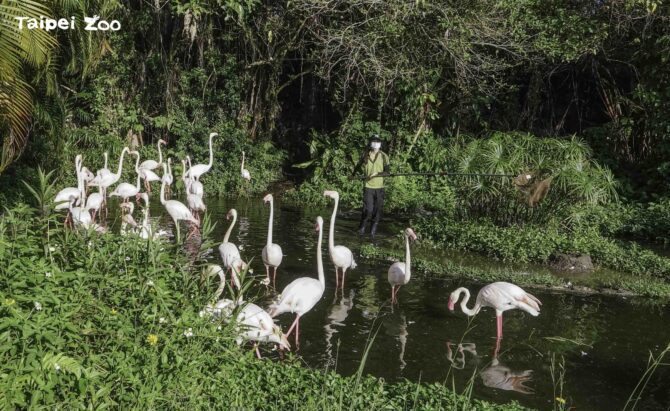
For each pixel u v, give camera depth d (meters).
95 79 21.09
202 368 4.71
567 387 5.90
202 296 5.35
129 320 4.63
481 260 11.27
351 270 10.20
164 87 22.03
